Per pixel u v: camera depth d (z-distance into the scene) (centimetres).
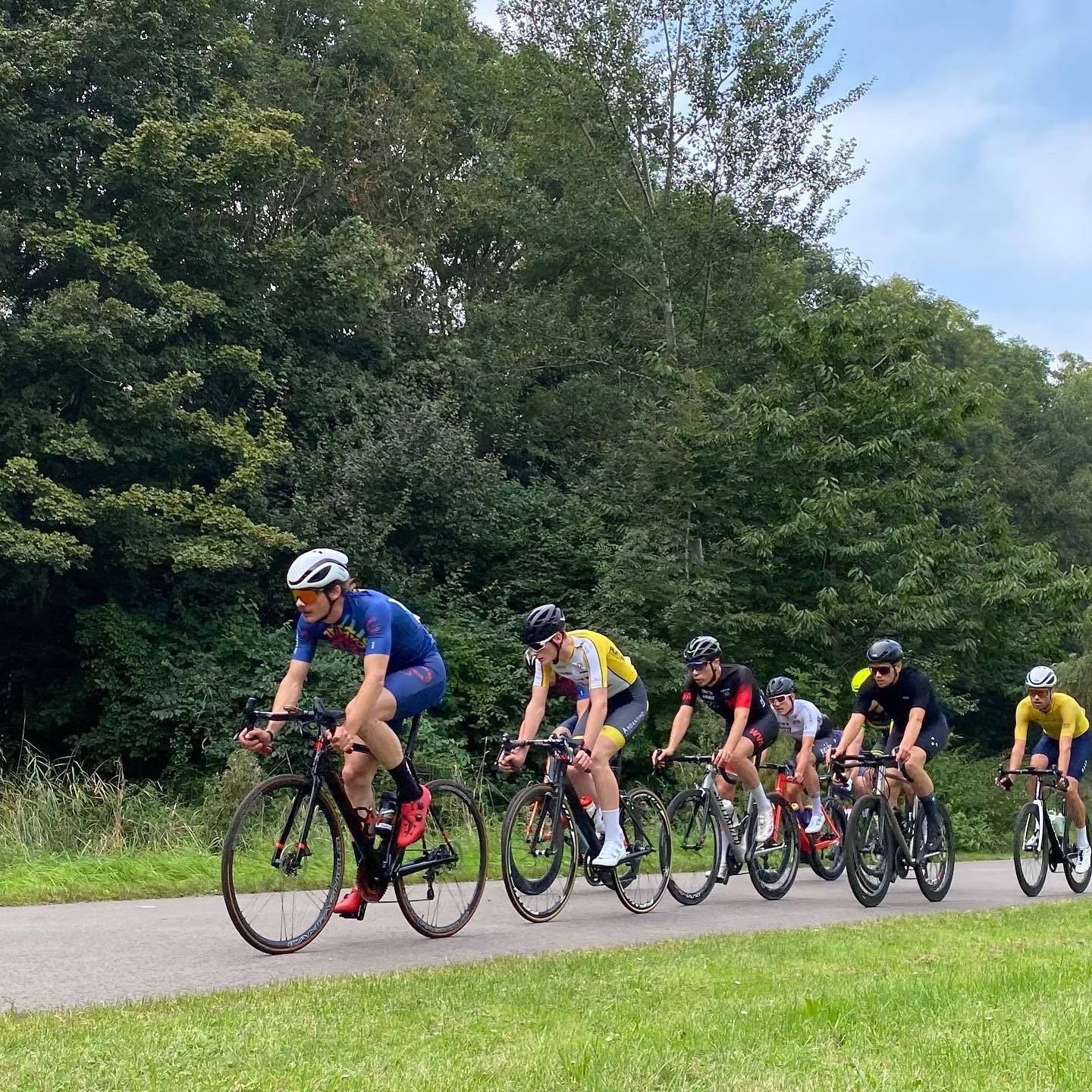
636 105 2855
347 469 2317
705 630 2191
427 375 2752
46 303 2038
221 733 2023
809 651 2247
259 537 2111
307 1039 393
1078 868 1087
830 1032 408
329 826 641
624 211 2895
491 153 3088
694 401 2389
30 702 2241
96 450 2019
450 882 704
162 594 2242
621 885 831
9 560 2002
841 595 2206
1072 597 2180
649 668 2088
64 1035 398
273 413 2334
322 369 2592
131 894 958
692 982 513
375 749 638
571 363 3005
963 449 3966
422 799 659
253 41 2794
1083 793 1712
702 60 2831
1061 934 719
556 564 2481
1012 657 2447
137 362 2128
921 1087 338
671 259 2833
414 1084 337
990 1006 462
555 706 2206
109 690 2077
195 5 2375
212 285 2416
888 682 962
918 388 2239
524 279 3288
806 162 2881
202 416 2155
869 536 2245
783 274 3147
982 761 2245
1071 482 4262
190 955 615
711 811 931
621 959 576
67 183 2183
